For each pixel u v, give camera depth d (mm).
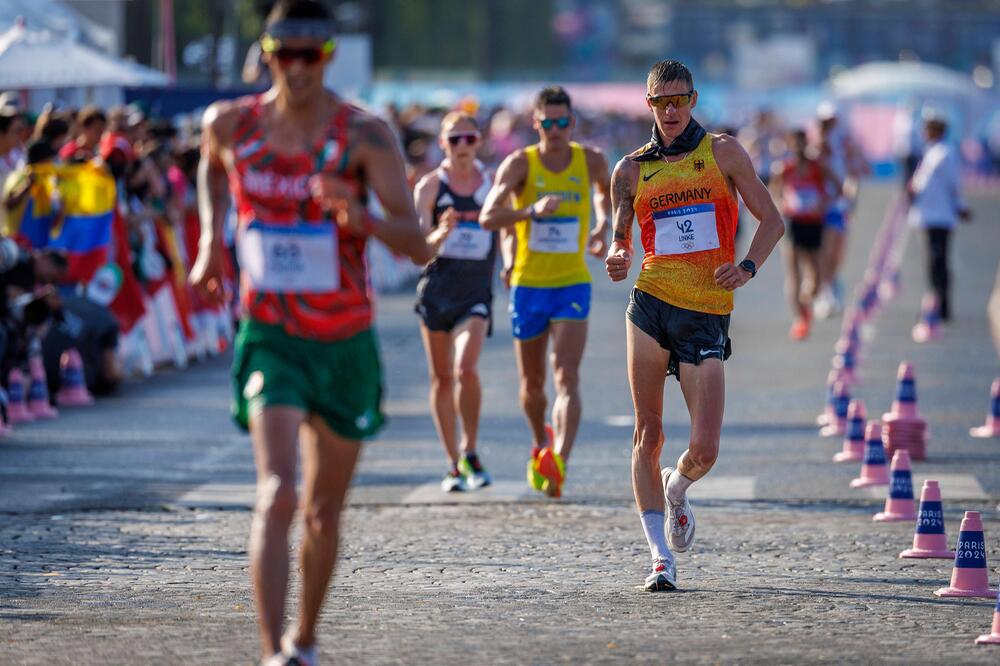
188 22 129500
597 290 97312
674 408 51906
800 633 23953
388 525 34031
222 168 20594
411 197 19578
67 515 35000
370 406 19875
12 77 62344
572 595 26984
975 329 75625
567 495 37531
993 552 30844
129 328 57875
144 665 21938
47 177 53375
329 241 19500
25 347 47969
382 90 190875
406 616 25234
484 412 51531
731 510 35656
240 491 38281
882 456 38938
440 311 37938
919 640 23516
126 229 57156
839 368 56812
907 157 150750
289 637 19859
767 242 26672
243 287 19844
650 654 22531
